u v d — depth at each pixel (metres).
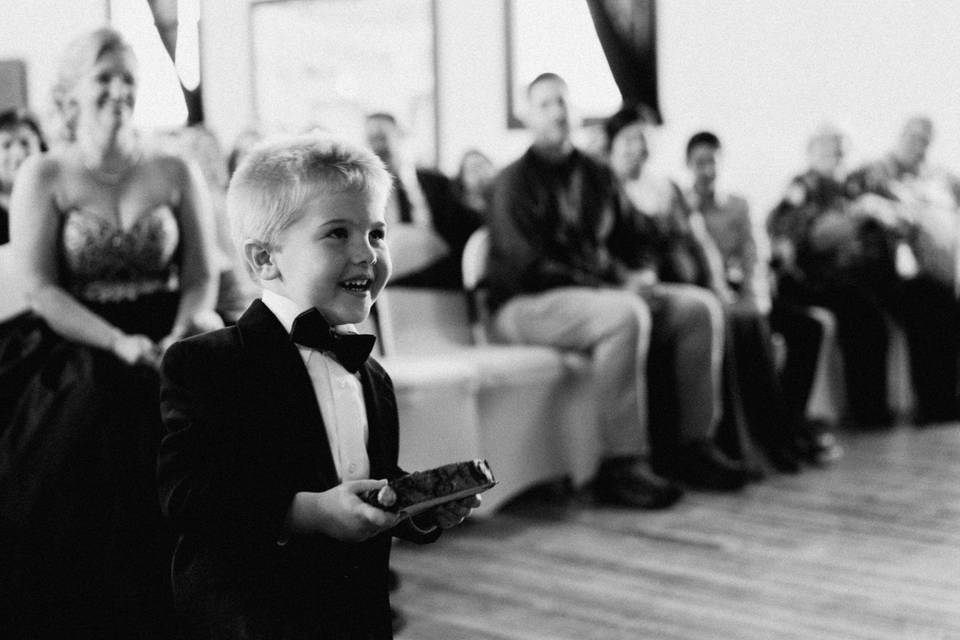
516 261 3.68
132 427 1.96
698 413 3.78
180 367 1.14
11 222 2.04
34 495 1.93
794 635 2.24
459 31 5.88
